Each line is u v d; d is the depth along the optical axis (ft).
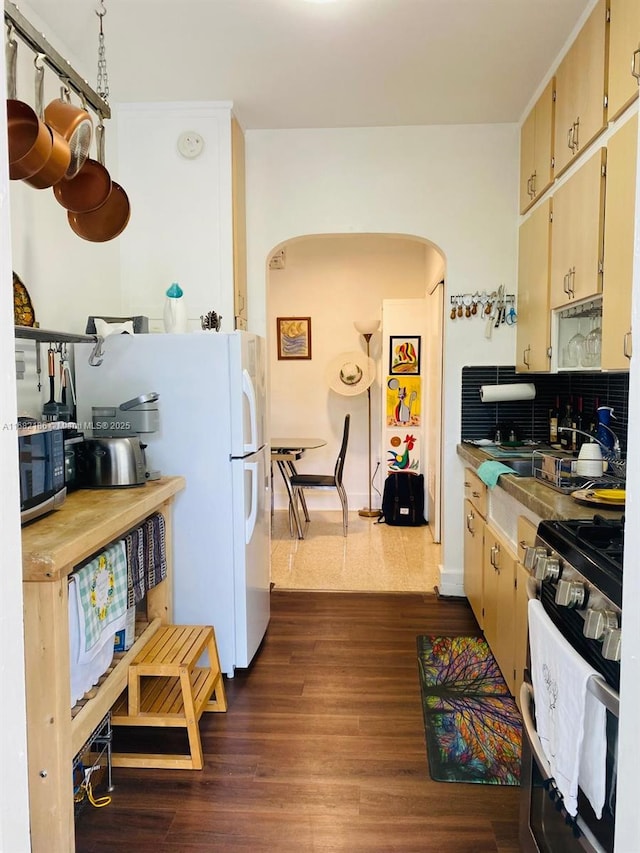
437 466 15.02
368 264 18.69
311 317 18.93
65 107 5.76
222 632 8.41
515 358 11.30
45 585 4.67
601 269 6.82
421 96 9.82
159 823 5.64
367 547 14.96
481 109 10.36
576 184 7.64
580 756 3.55
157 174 10.34
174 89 9.61
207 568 8.34
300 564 13.62
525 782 4.92
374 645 9.43
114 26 7.75
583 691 3.43
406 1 7.23
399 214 11.19
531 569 4.81
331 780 6.24
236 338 8.12
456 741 6.89
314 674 8.50
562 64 8.34
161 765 6.45
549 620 4.26
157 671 6.45
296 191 11.22
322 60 8.69
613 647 3.13
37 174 5.38
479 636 9.73
